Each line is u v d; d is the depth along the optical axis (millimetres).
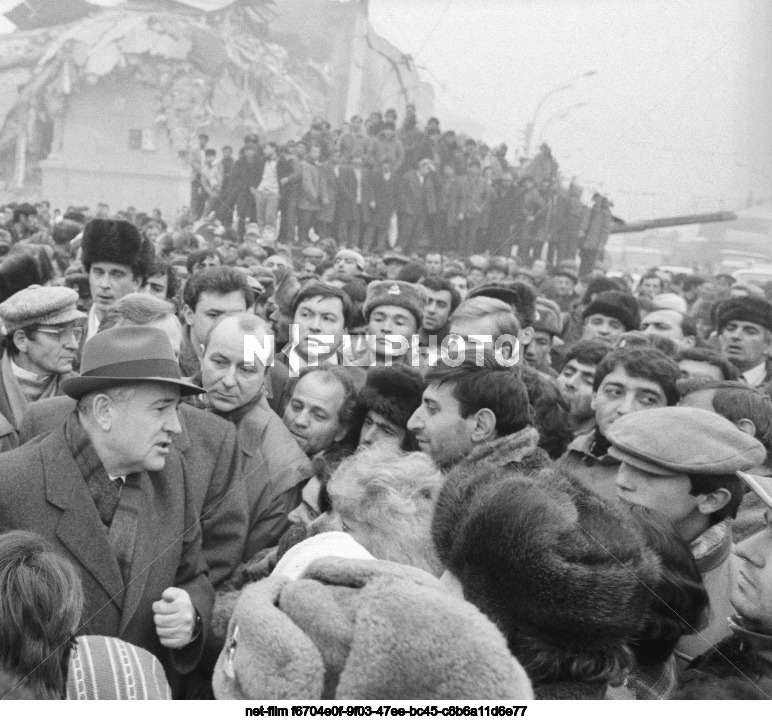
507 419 1604
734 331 1951
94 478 1514
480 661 912
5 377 1777
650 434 1698
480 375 1609
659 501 1688
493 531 1022
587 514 1113
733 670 1573
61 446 1519
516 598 993
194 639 1550
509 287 1805
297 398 1668
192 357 1811
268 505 1641
